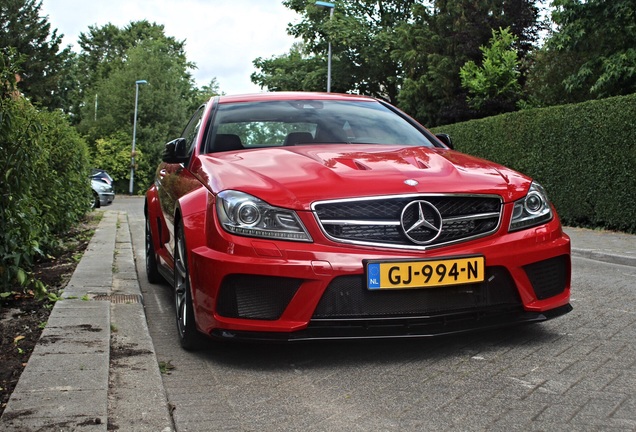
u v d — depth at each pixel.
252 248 3.76
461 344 4.27
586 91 20.59
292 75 42.00
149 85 56.59
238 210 3.84
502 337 4.43
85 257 8.12
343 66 39.97
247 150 4.86
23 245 5.74
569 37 18.55
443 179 4.03
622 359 3.92
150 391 3.36
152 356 3.95
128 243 10.20
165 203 5.54
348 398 3.35
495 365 3.83
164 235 5.67
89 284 6.05
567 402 3.22
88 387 3.26
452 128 18.34
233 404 3.31
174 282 4.73
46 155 8.14
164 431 2.88
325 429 2.96
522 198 4.12
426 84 31.66
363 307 3.76
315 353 4.14
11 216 5.45
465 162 4.46
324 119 5.37
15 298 5.58
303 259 3.72
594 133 12.82
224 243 3.83
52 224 9.46
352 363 3.93
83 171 16.03
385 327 3.79
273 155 4.53
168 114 57.16
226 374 3.81
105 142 55.12
